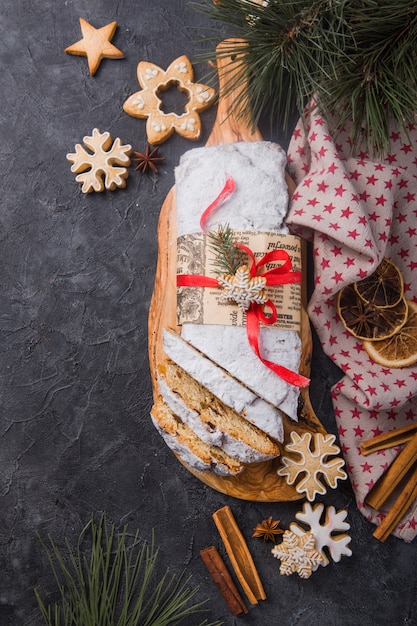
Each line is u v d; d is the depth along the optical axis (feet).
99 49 2.57
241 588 2.53
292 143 2.49
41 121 2.61
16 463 2.57
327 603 2.53
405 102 2.17
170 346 2.31
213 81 2.57
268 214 2.35
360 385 2.43
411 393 2.42
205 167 2.36
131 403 2.57
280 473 2.42
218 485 2.48
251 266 2.30
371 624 2.52
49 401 2.57
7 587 2.55
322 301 2.43
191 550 2.55
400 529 2.49
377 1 2.06
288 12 2.10
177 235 2.42
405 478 2.53
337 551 2.45
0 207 2.60
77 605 2.45
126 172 2.56
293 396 2.34
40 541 2.56
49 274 2.59
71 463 2.57
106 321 2.58
